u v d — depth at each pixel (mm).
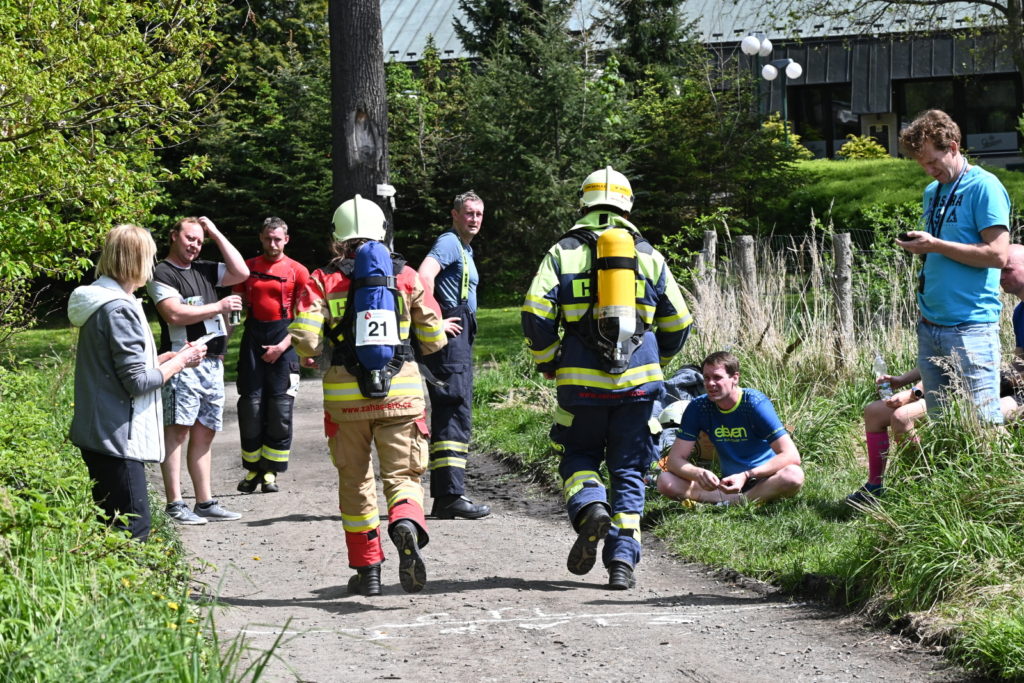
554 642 7996
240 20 53281
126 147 21375
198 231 13055
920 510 9047
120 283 8719
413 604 9359
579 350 9578
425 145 49250
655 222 45312
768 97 60938
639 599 9461
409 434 9438
